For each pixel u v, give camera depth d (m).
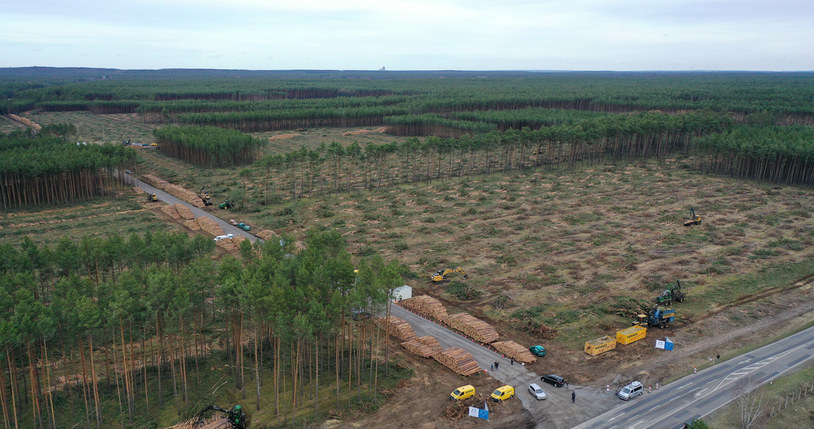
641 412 62.03
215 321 86.19
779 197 157.00
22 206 145.12
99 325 59.56
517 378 69.69
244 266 86.44
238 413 58.47
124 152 176.25
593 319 86.25
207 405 63.38
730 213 142.12
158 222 135.00
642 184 175.25
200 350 76.44
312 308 62.47
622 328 83.56
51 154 157.12
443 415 61.59
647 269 105.25
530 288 97.06
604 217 139.75
